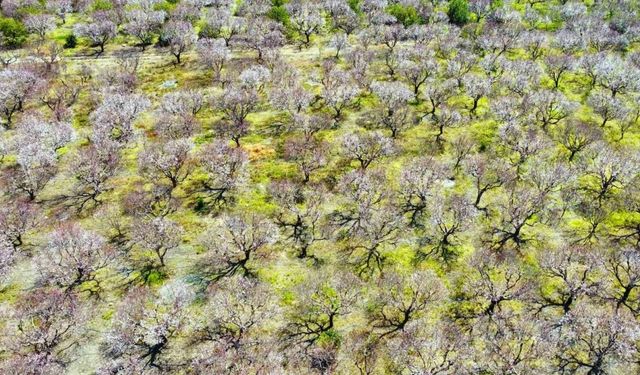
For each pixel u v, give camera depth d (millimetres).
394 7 108562
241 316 45906
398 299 47500
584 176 64438
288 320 47281
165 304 47156
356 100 82000
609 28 101625
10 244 52750
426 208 60125
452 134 73312
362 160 65625
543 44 98500
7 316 45812
